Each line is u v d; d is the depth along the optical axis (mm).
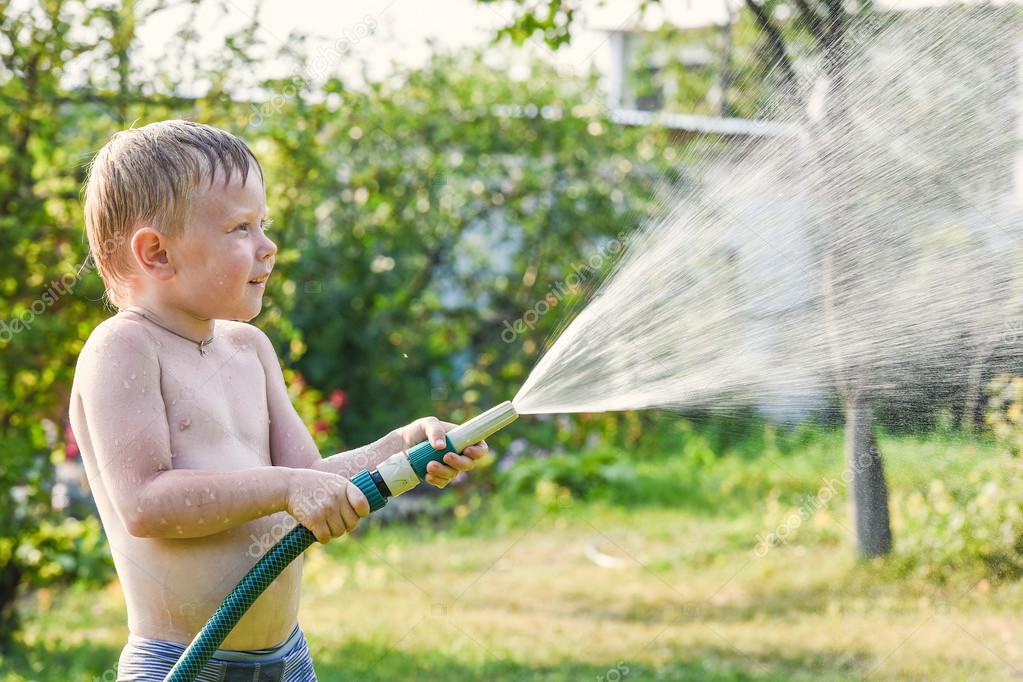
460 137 10125
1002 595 5625
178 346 2279
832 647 5250
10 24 5297
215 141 2275
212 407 2279
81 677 5238
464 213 10562
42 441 5863
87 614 6723
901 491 6090
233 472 2131
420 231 10234
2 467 5602
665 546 7922
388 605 6816
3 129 5535
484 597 6910
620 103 10750
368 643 5922
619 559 7688
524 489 10133
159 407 2191
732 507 8797
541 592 6945
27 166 5523
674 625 5988
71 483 7176
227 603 2064
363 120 8852
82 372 2223
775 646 5398
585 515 9219
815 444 7695
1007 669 4746
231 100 5762
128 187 2238
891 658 5004
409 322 10750
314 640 5988
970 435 3580
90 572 6531
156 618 2240
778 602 6062
